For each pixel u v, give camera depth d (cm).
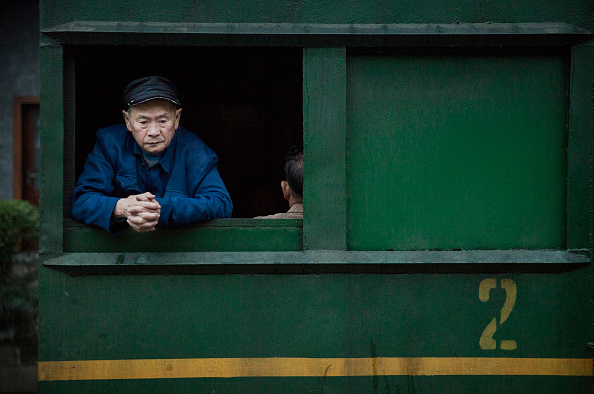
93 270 227
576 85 235
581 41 234
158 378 230
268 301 231
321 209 233
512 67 238
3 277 506
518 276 235
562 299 235
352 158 236
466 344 233
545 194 238
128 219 210
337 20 233
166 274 229
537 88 238
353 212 236
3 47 757
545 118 238
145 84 230
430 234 237
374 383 232
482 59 238
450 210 237
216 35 229
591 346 234
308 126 233
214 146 373
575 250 235
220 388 231
